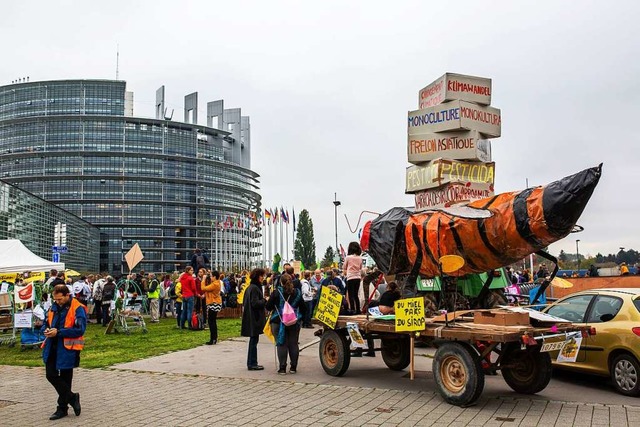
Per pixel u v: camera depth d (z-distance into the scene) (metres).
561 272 35.31
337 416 7.85
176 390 9.84
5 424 7.80
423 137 12.41
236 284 25.83
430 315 11.11
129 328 19.64
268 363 12.59
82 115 142.12
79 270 90.62
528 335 7.92
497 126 12.34
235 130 170.38
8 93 149.25
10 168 143.50
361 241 14.70
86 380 10.85
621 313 9.40
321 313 11.00
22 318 15.65
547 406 8.25
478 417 7.64
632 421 7.34
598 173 8.75
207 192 153.75
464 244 10.43
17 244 24.19
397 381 10.30
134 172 143.25
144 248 142.75
